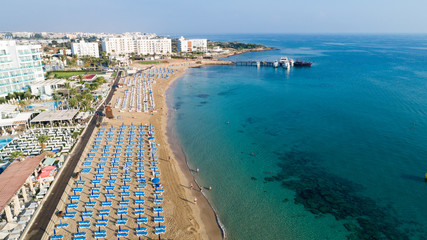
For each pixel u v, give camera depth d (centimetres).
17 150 6384
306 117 9756
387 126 8531
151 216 4438
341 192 5281
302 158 6700
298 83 16062
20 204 4456
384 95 12338
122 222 4219
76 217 4312
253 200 5109
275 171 6144
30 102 10150
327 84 15488
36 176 5194
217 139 7894
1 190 3969
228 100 12325
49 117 7931
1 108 7788
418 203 4872
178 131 8444
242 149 7244
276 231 4344
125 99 11112
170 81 16538
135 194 4956
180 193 5184
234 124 9162
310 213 4734
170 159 6494
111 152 6581
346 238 4178
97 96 10994
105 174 5588
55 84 11425
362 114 9800
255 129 8681
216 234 4247
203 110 10731
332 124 8938
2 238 3678
